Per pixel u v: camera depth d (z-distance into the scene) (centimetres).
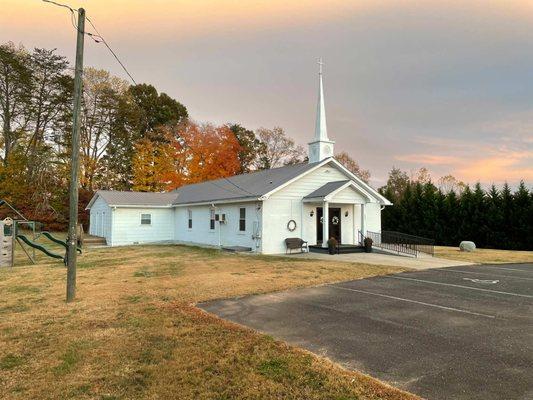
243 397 393
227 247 2061
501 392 397
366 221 2212
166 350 525
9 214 3278
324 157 2152
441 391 400
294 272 1238
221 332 603
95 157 4172
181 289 960
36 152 3612
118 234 2617
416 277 1175
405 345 551
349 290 965
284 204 1934
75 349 531
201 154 4116
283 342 556
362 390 401
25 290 969
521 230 2438
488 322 674
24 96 3466
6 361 492
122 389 414
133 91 4756
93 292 930
